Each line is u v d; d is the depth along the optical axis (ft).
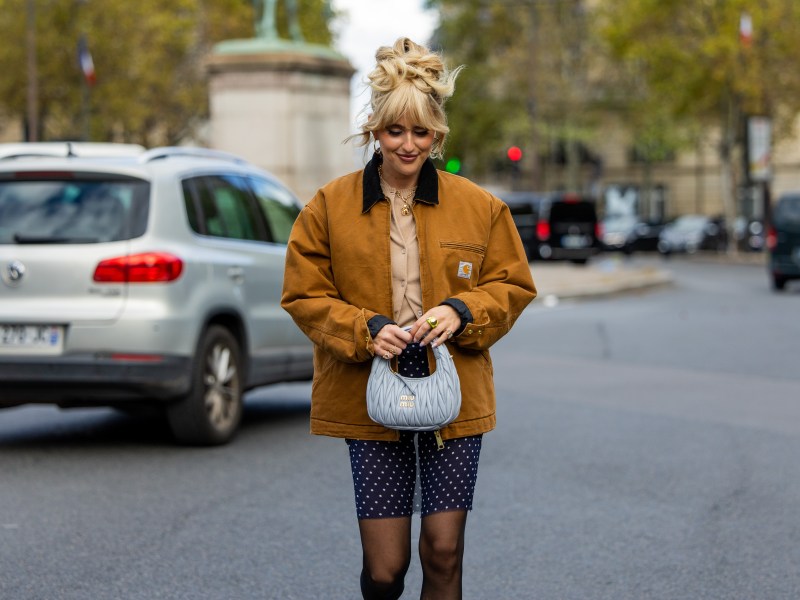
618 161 344.90
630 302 112.68
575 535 29.94
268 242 45.68
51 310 38.19
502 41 319.06
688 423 46.19
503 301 18.51
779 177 314.35
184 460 38.86
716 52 217.97
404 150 18.02
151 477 36.24
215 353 41.01
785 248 126.00
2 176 39.45
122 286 38.37
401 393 17.75
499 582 26.12
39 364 38.11
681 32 231.09
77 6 211.61
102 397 38.65
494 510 32.45
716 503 33.35
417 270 18.49
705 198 339.98
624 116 306.35
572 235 184.03
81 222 38.93
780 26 221.46
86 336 38.11
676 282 150.41
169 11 226.38
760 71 220.43
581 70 300.81
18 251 38.47
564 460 39.04
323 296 18.57
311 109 102.63
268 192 47.44
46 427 46.03
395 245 18.54
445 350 18.02
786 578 26.50
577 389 55.42
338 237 18.51
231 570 26.76
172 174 40.70
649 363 65.10
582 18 299.17
